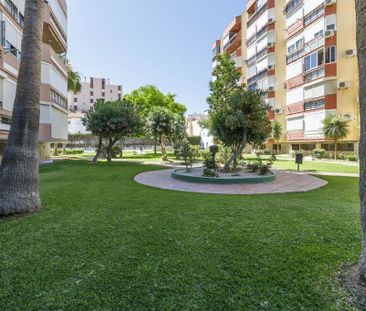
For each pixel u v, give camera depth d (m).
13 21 15.07
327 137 23.17
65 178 10.58
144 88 38.31
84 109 80.81
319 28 25.31
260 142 12.84
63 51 23.36
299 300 2.32
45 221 4.68
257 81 34.88
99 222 4.62
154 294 2.43
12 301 2.33
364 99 2.51
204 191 7.77
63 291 2.48
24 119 5.37
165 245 3.58
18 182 5.20
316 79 25.50
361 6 2.52
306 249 3.41
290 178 10.84
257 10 34.66
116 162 20.08
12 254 3.30
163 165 17.36
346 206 5.81
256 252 3.34
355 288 2.46
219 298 2.36
